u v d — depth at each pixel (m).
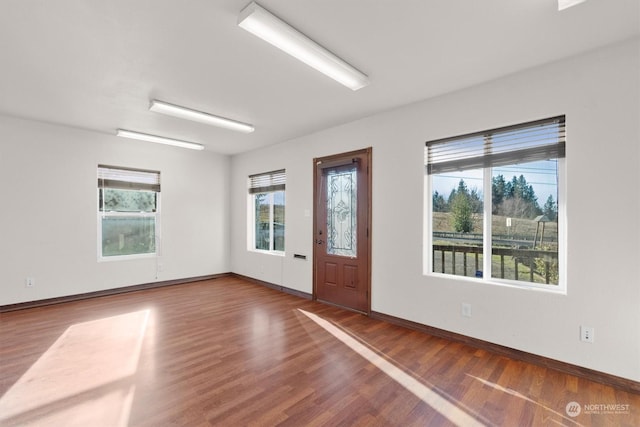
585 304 2.39
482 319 2.92
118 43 2.28
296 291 4.93
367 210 3.91
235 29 2.13
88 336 3.17
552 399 2.12
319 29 2.12
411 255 3.47
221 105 3.54
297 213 4.94
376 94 3.23
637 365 2.19
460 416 1.95
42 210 4.23
